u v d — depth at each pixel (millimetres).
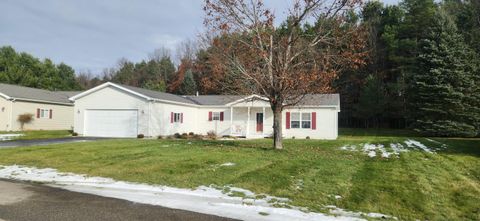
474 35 31562
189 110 28453
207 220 5762
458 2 37469
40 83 53000
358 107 38719
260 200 7035
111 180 8781
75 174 9484
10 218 5645
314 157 12312
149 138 23047
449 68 27797
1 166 10711
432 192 7664
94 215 5898
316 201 7008
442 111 27328
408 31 37875
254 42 13547
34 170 10078
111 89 24984
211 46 14859
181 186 8117
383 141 20281
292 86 13305
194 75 49500
